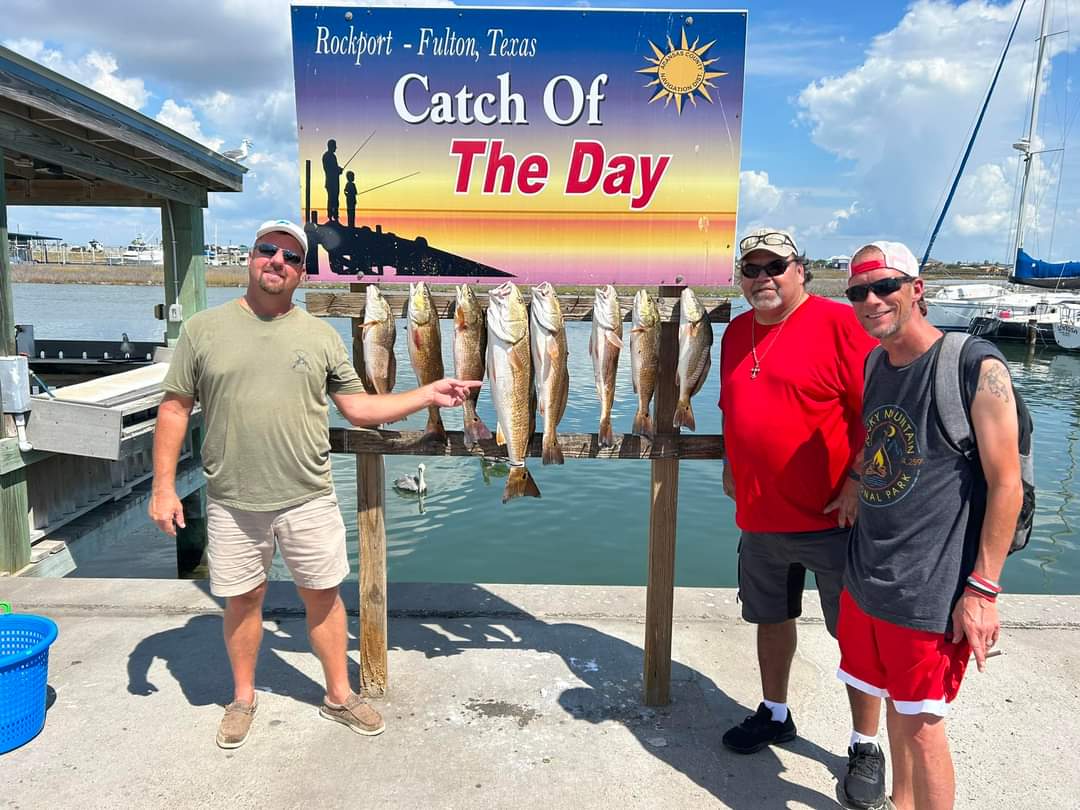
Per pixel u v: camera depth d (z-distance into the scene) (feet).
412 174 10.03
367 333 9.50
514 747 9.25
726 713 10.12
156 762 8.82
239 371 8.58
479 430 9.84
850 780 8.21
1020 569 28.37
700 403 50.34
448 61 9.79
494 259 10.19
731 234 10.07
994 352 6.47
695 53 9.73
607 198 10.04
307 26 9.74
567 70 9.80
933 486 6.63
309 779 8.55
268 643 11.91
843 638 7.75
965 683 10.78
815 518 8.45
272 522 8.96
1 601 12.91
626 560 27.27
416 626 12.59
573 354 67.31
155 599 13.10
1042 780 8.70
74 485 21.49
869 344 8.00
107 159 24.50
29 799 8.14
